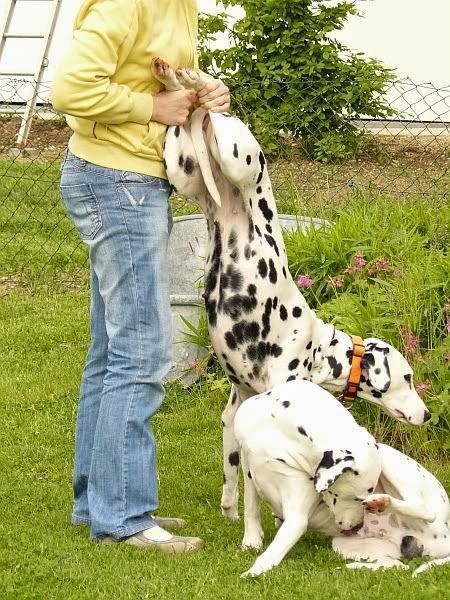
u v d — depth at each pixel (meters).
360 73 15.48
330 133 15.01
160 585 4.84
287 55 15.50
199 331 8.40
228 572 5.03
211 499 6.43
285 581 4.77
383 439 7.30
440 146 16.72
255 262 5.54
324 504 5.23
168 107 5.44
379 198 10.48
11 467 7.06
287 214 10.64
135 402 5.50
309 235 9.02
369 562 5.08
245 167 5.40
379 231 9.12
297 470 5.03
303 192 13.02
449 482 6.51
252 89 14.91
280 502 5.14
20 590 4.84
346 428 4.99
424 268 8.14
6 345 9.59
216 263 5.62
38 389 8.56
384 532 5.27
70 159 5.52
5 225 13.01
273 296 5.55
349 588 4.68
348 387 5.77
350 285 8.41
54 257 11.91
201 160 5.46
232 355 5.66
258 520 5.43
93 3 5.30
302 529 5.04
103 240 5.48
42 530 5.75
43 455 7.28
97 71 5.21
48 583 4.93
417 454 7.15
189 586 4.82
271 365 5.61
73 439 7.59
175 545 5.44
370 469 4.96
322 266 8.62
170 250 9.24
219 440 7.50
